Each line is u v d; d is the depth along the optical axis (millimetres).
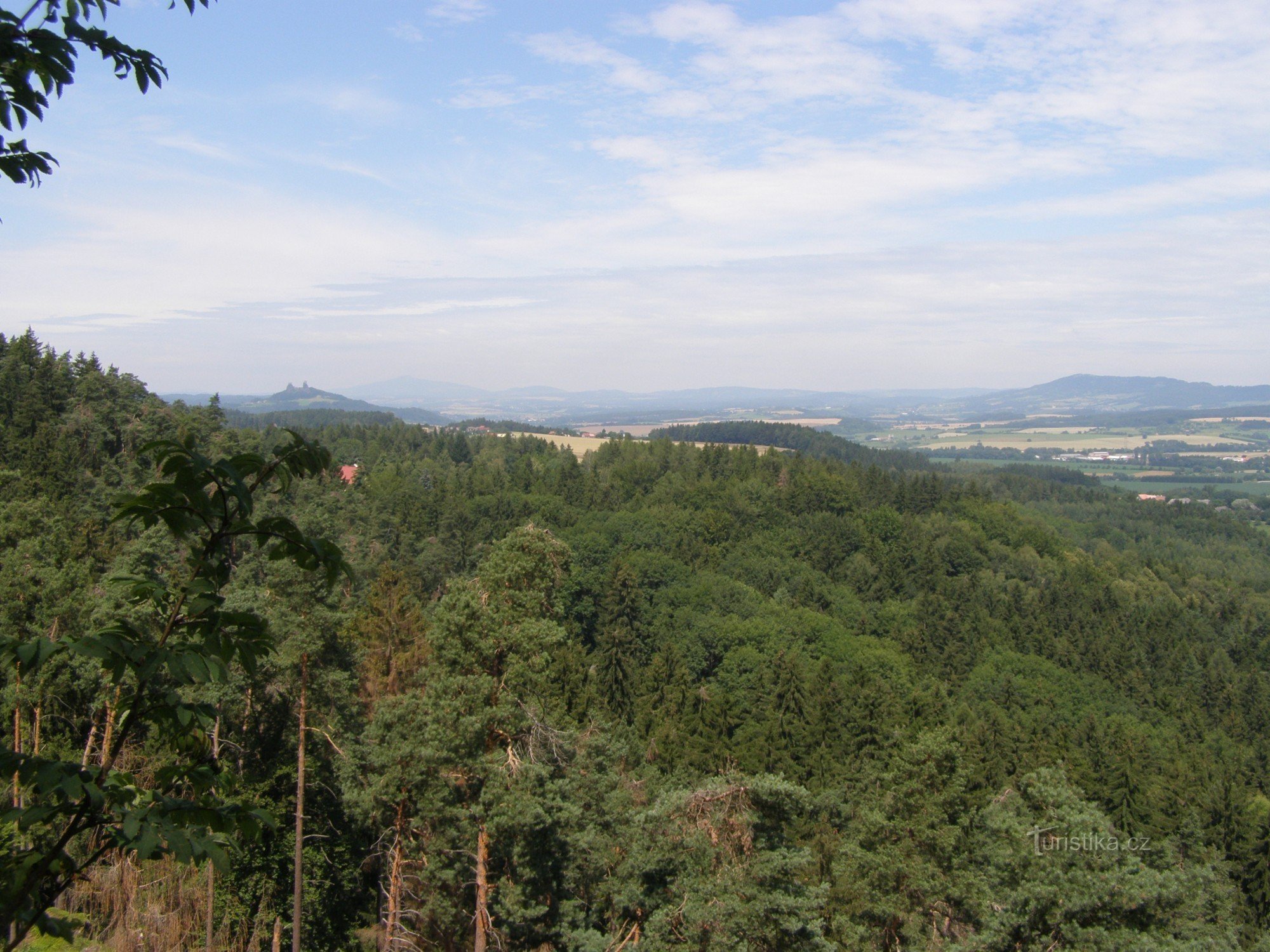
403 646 38875
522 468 122812
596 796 25188
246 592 22953
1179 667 79812
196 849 4004
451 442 146875
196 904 24234
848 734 49969
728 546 100625
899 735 25656
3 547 30250
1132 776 44969
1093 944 16781
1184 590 104875
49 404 66375
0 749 3889
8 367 68875
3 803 5555
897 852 21234
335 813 29578
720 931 16516
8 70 4152
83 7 4336
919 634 79250
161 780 4352
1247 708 75062
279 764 26719
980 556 101312
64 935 4062
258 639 4555
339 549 4582
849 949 21094
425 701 21016
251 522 4555
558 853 22172
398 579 44719
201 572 4375
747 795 18094
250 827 4309
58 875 4105
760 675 65438
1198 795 44844
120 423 66625
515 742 21125
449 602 21609
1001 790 40719
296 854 21859
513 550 22016
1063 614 86938
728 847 17672
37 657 3729
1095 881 17266
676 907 18188
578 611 76812
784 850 17531
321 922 27047
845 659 71500
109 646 3934
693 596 80812
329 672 22922
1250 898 38000
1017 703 68938
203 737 4594
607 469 137250
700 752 46062
